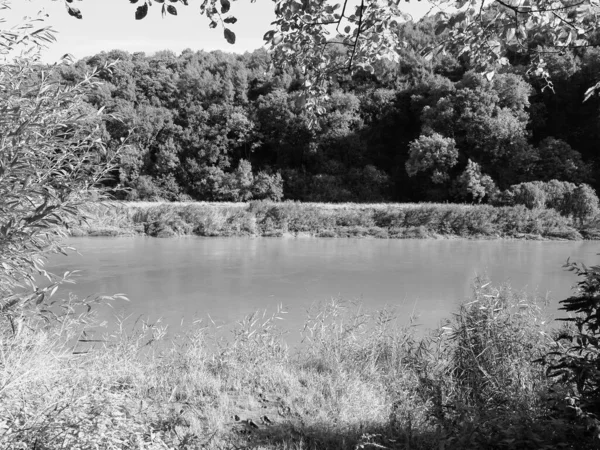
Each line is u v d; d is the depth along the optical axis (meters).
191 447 3.15
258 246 17.41
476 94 35.44
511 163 34.25
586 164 33.91
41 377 2.89
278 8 3.46
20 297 3.00
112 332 6.41
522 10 3.07
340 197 37.75
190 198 39.31
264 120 42.88
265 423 3.82
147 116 39.41
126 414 2.88
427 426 3.59
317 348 5.66
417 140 35.97
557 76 35.78
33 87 3.00
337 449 3.37
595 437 2.49
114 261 13.41
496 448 2.89
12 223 2.62
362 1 3.30
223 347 5.64
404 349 5.39
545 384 3.98
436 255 15.47
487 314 4.89
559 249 17.09
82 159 3.23
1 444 2.36
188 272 11.98
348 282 10.98
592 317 2.73
